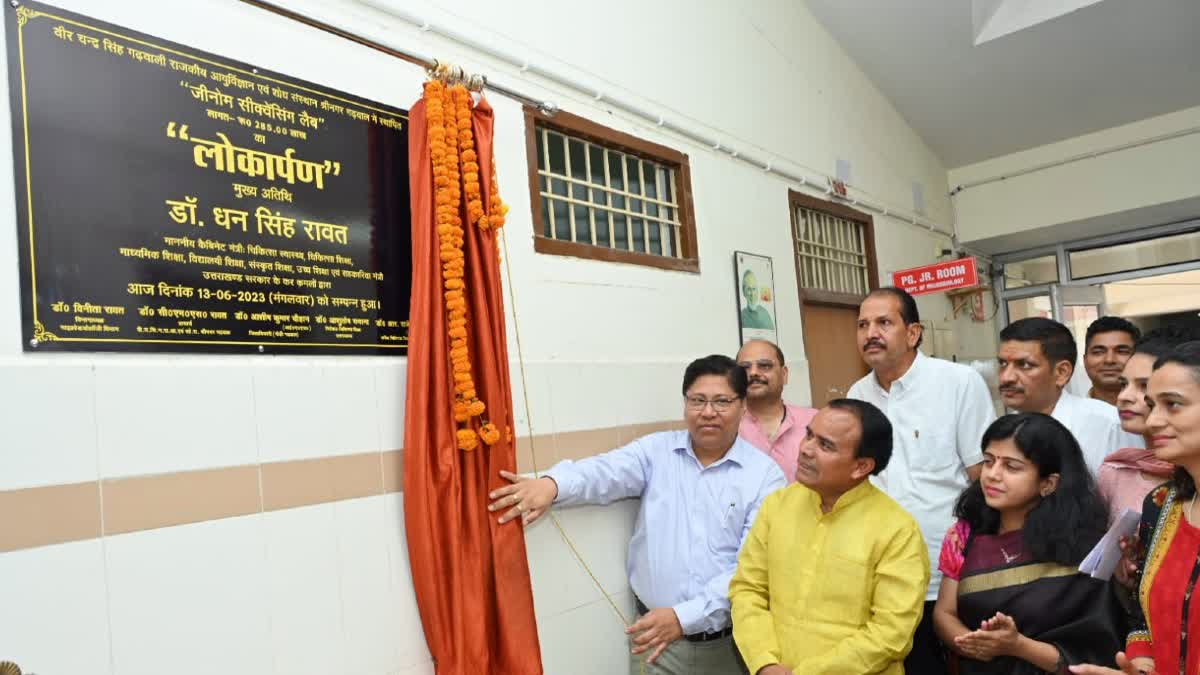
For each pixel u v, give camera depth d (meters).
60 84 1.33
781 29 3.74
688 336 2.76
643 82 2.73
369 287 1.76
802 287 3.58
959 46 4.36
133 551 1.33
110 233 1.36
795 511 1.83
